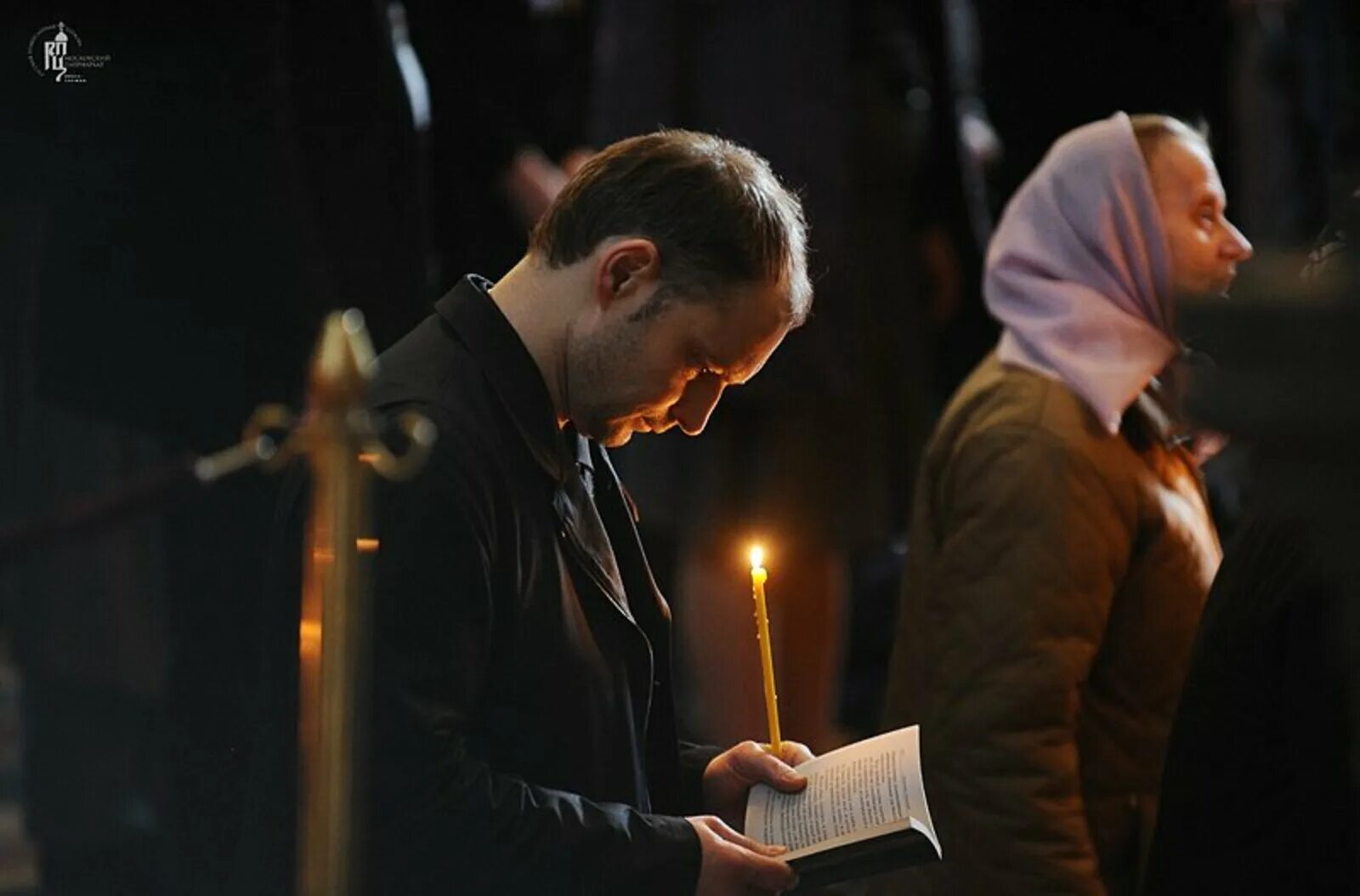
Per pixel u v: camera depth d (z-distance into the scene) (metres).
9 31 7.81
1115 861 6.72
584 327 5.33
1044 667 6.52
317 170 7.91
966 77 12.27
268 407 7.87
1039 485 6.62
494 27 9.05
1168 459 6.95
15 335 8.91
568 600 5.40
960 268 11.11
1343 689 5.15
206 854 7.93
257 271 7.84
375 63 7.98
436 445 5.16
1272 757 5.44
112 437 8.38
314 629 4.40
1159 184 7.05
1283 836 5.41
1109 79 12.24
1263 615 5.39
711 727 10.40
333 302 7.86
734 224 5.25
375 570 5.06
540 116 9.40
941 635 6.71
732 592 10.40
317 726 4.28
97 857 8.78
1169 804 5.67
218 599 7.91
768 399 10.35
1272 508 5.48
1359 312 3.06
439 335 5.41
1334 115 12.26
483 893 5.10
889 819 5.45
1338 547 3.25
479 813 5.07
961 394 7.07
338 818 4.27
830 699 10.56
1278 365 3.11
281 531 5.38
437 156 8.98
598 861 5.18
